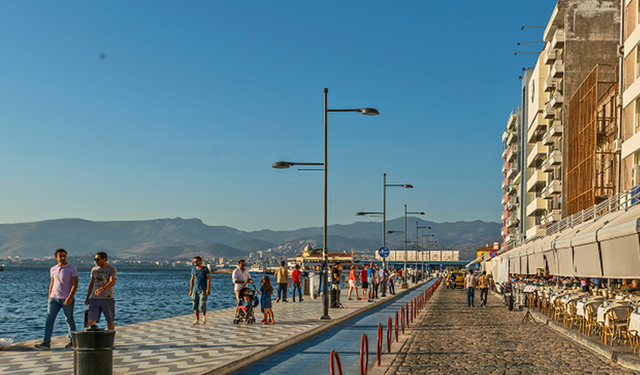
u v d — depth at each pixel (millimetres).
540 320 23062
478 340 16359
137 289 89500
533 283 30391
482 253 130875
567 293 21688
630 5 33312
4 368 10438
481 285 34281
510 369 11352
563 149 49219
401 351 13953
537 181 59438
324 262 22328
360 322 22188
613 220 17328
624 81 33812
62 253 13102
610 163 38000
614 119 37656
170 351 12820
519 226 83062
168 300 59281
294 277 33469
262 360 12422
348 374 10633
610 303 15359
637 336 12867
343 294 43844
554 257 23312
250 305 19891
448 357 12953
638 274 14023
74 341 7910
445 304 35688
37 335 27859
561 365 11875
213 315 23328
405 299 40562
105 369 7879
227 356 11992
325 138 23484
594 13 49094
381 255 44406
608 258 16203
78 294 68750
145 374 9828
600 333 16438
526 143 74875
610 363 12148
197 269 19562
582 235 18516
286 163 25109
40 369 10336
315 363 12000
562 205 48938
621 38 34688
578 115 44062
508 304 29797
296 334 16391
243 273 20203
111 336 7980
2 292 76250
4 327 31938
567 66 49125
